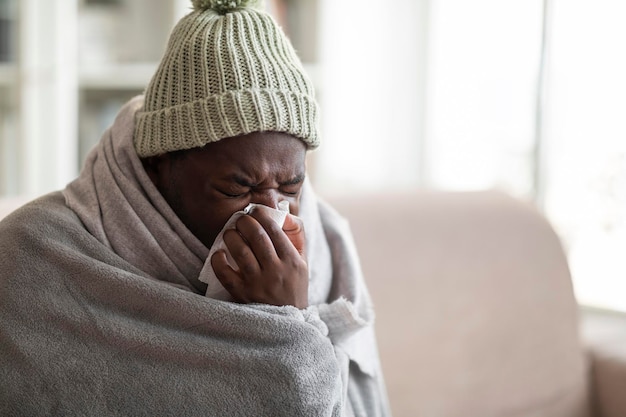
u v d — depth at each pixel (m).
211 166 0.92
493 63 2.22
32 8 2.15
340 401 0.99
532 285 1.52
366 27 2.39
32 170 2.20
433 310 1.44
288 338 0.93
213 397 0.91
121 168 1.00
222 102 0.90
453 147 2.34
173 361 0.91
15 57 2.17
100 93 2.27
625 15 1.85
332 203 1.44
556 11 1.97
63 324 0.91
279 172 0.92
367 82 2.41
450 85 2.34
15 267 0.92
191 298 0.93
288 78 0.93
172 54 0.94
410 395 1.39
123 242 0.97
